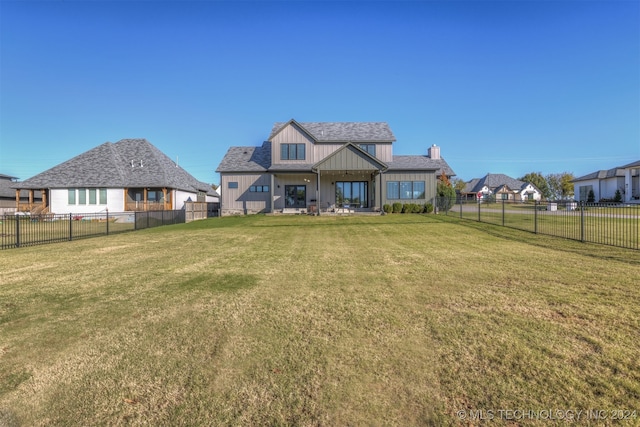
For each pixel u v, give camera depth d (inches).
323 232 505.7
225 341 129.9
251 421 85.6
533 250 319.9
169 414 88.6
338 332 135.8
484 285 199.3
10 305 174.2
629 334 128.7
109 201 991.0
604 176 1620.3
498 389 96.1
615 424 81.7
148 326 145.4
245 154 1076.5
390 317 150.6
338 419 85.7
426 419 85.4
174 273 243.3
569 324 138.9
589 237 406.0
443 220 668.1
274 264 271.7
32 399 95.6
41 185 980.6
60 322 151.3
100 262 290.0
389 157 1008.2
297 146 992.2
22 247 395.9
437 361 111.9
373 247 354.9
